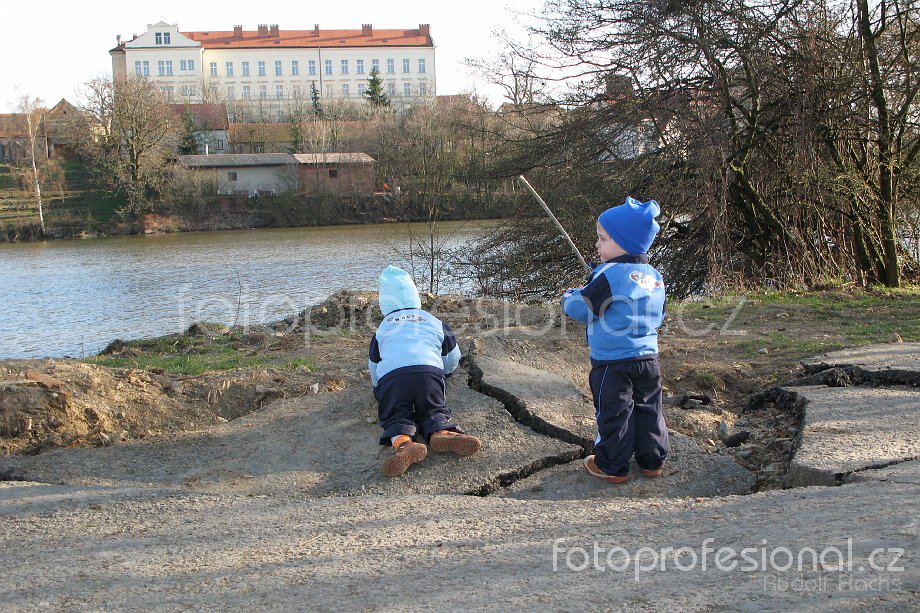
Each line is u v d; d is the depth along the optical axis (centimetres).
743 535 347
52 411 572
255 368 715
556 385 605
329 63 11788
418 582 323
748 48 1362
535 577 320
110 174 6138
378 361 527
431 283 1745
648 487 472
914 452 455
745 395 656
